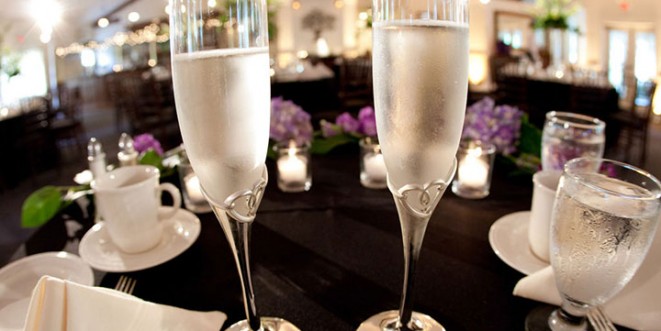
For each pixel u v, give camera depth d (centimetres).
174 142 315
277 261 51
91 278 45
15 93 464
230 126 31
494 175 78
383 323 40
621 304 40
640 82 254
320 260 51
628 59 491
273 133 83
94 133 386
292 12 615
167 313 39
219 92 30
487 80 445
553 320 40
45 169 286
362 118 93
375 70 32
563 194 37
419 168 32
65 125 301
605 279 36
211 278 48
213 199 33
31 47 532
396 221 60
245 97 31
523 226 53
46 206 61
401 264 50
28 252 55
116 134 378
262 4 31
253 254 52
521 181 74
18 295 43
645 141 247
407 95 30
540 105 296
